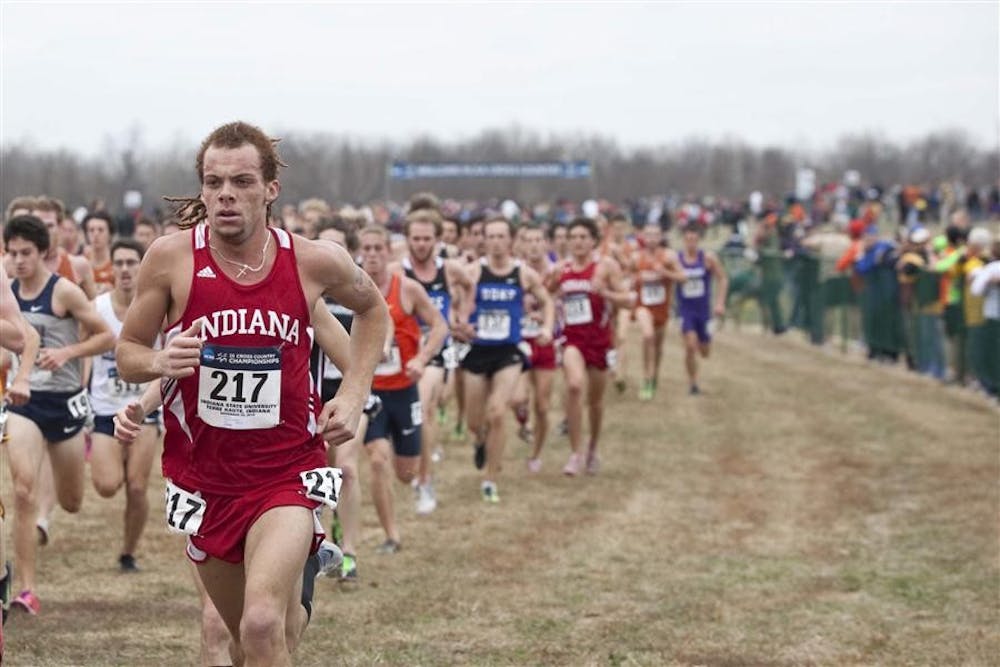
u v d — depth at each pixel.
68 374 10.95
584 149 108.12
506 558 12.97
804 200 89.94
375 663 9.45
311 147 57.34
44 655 9.37
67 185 37.00
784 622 10.77
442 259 14.92
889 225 77.62
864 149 126.94
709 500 16.22
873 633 10.45
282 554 6.31
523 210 58.88
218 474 6.59
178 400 6.58
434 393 14.93
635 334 44.38
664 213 62.38
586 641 10.15
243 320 6.46
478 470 18.05
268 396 6.52
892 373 29.77
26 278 10.82
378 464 12.91
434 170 58.16
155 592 11.41
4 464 15.98
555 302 19.73
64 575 11.94
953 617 10.92
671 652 9.89
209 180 6.41
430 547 13.38
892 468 18.23
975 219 75.25
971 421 22.28
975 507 15.46
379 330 7.07
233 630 7.00
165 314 6.60
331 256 6.71
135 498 11.86
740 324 44.66
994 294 24.12
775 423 22.58
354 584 11.73
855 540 13.95
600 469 18.33
